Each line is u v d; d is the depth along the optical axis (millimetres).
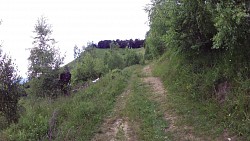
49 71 20188
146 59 57250
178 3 12266
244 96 8445
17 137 9164
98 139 9133
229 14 8492
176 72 15203
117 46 65812
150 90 15109
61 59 22219
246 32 8891
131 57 59906
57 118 10820
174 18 12289
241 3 8617
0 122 11859
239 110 8367
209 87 10492
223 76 10078
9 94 12023
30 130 9578
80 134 9344
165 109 11023
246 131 7543
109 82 19797
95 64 32688
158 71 21672
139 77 21875
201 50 12734
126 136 9109
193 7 11422
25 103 15148
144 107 11820
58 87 19266
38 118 10367
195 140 8008
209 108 9531
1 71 12047
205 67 12094
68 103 13469
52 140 8781
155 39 31406
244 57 9664
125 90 16750
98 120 10781
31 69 20625
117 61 54312
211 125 8594
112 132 9672
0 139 9125
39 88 19812
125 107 12367
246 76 9039
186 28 12281
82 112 11445
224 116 8617
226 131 8047
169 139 8344
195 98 10773
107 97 14469
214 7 9930
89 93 15812
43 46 22141
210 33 11516
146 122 9984
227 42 9289
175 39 12766
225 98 9281
